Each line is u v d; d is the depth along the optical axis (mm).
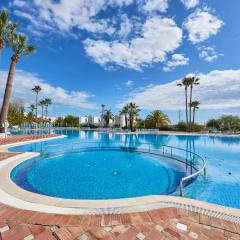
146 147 15828
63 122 61562
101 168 9070
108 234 2758
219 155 12359
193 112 39969
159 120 43719
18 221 3070
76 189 6258
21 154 9461
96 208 3590
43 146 14867
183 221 3146
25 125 48125
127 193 5945
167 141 21219
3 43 16891
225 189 5891
